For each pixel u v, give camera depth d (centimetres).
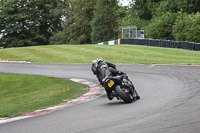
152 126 938
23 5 12112
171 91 1692
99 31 10981
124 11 10869
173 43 5841
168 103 1315
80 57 4844
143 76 2617
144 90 1844
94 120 1093
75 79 2828
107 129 948
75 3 11769
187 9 8925
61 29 13150
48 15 12912
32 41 12169
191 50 5416
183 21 7469
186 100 1358
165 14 8269
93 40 11212
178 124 938
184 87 1809
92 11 11950
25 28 12200
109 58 4575
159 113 1116
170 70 2853
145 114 1118
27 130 1035
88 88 2241
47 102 1770
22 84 2748
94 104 1495
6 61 4838
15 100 2080
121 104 1404
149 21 9775
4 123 1213
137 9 10606
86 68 3584
